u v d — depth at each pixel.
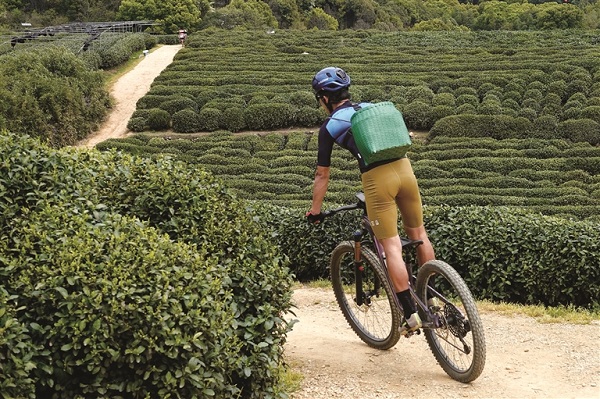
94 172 6.37
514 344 6.84
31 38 46.16
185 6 67.75
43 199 5.40
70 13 72.62
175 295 4.44
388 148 5.50
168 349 4.27
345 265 10.12
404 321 5.92
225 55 43.03
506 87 33.03
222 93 34.03
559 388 5.66
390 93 33.81
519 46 45.47
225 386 4.73
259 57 42.44
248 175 23.14
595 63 35.09
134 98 36.41
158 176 6.35
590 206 18.75
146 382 4.34
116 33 50.69
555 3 87.19
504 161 23.73
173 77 37.91
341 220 10.81
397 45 48.06
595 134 27.47
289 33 52.62
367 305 6.67
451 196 19.89
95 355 4.15
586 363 6.24
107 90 36.38
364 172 5.70
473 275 9.73
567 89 32.31
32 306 4.29
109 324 4.20
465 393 5.55
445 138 27.66
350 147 5.79
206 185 6.53
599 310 9.17
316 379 5.91
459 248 9.83
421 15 96.94
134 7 67.25
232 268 5.40
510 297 9.77
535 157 24.84
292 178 22.88
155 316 4.25
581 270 9.34
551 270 9.42
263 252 5.86
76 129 30.16
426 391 5.61
